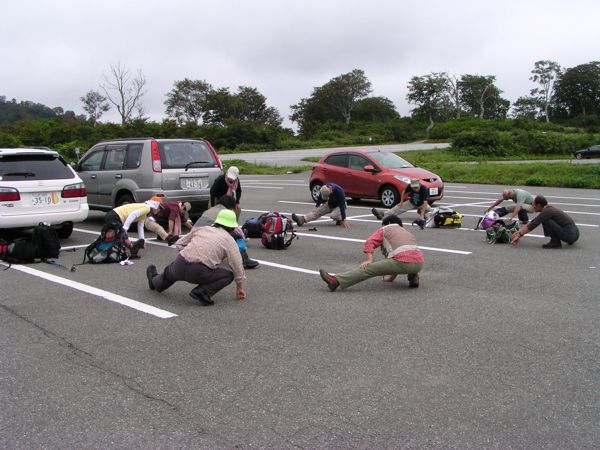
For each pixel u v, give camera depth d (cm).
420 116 12188
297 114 13350
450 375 415
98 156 1170
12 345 478
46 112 13388
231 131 6850
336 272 753
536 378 410
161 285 618
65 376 416
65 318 551
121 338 494
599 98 12538
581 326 525
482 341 484
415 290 654
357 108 12506
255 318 548
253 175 2909
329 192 1113
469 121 9719
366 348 468
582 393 387
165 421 348
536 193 1859
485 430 337
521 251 888
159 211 869
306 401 374
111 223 806
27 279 708
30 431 337
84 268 771
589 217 1270
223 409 363
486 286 671
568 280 700
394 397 379
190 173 1085
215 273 587
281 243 903
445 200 1639
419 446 319
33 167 898
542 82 13150
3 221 854
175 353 459
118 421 349
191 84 11062
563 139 5872
